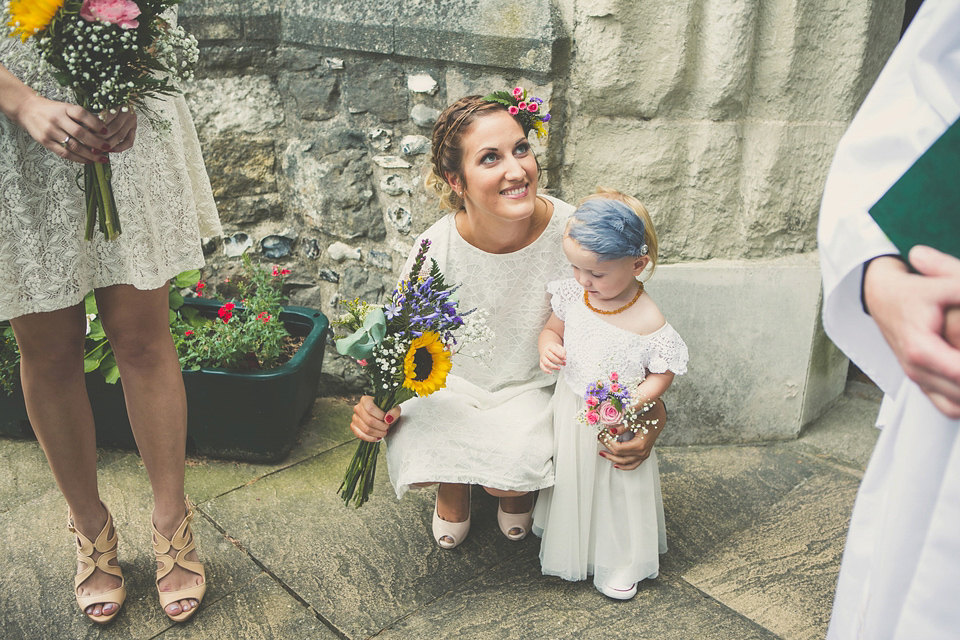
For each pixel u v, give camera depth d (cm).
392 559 189
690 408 233
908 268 71
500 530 200
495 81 213
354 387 267
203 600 176
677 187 217
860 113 85
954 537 71
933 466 74
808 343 226
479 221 177
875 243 74
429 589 179
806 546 191
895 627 80
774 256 223
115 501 210
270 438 223
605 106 208
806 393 232
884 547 79
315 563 188
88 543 168
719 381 231
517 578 183
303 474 225
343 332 264
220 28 238
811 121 209
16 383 226
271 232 265
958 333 63
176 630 167
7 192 134
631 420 164
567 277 184
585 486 172
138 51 125
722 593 176
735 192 217
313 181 252
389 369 161
